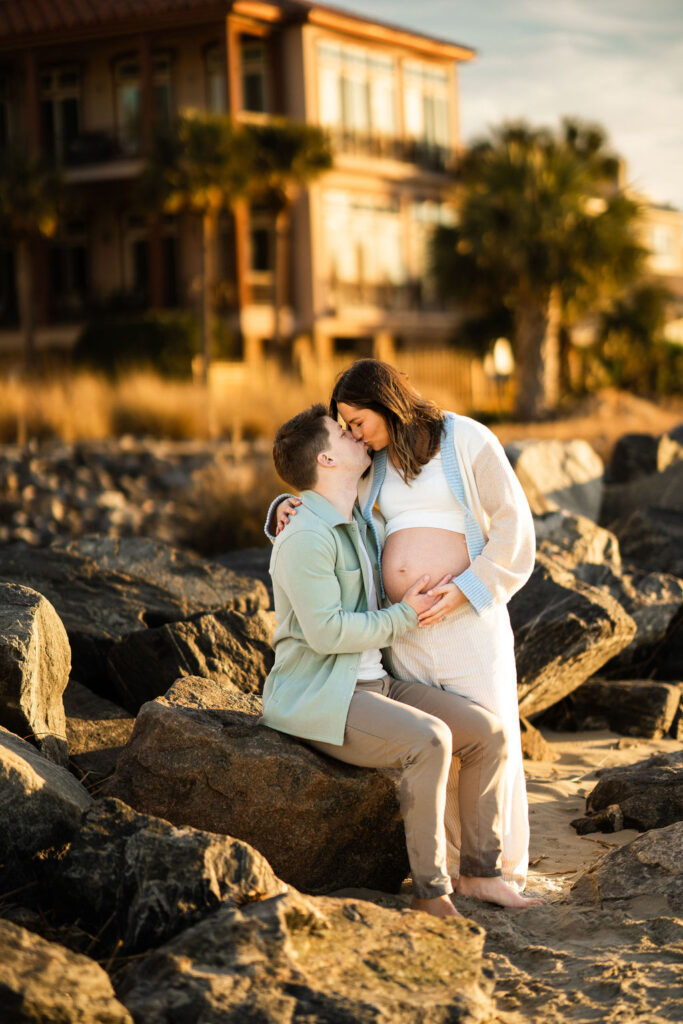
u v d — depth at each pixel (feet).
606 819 14.78
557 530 24.09
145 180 79.71
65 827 11.35
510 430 59.11
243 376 71.36
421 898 11.47
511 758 12.41
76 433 55.77
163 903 10.16
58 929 10.61
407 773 11.48
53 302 100.58
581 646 18.38
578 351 93.81
